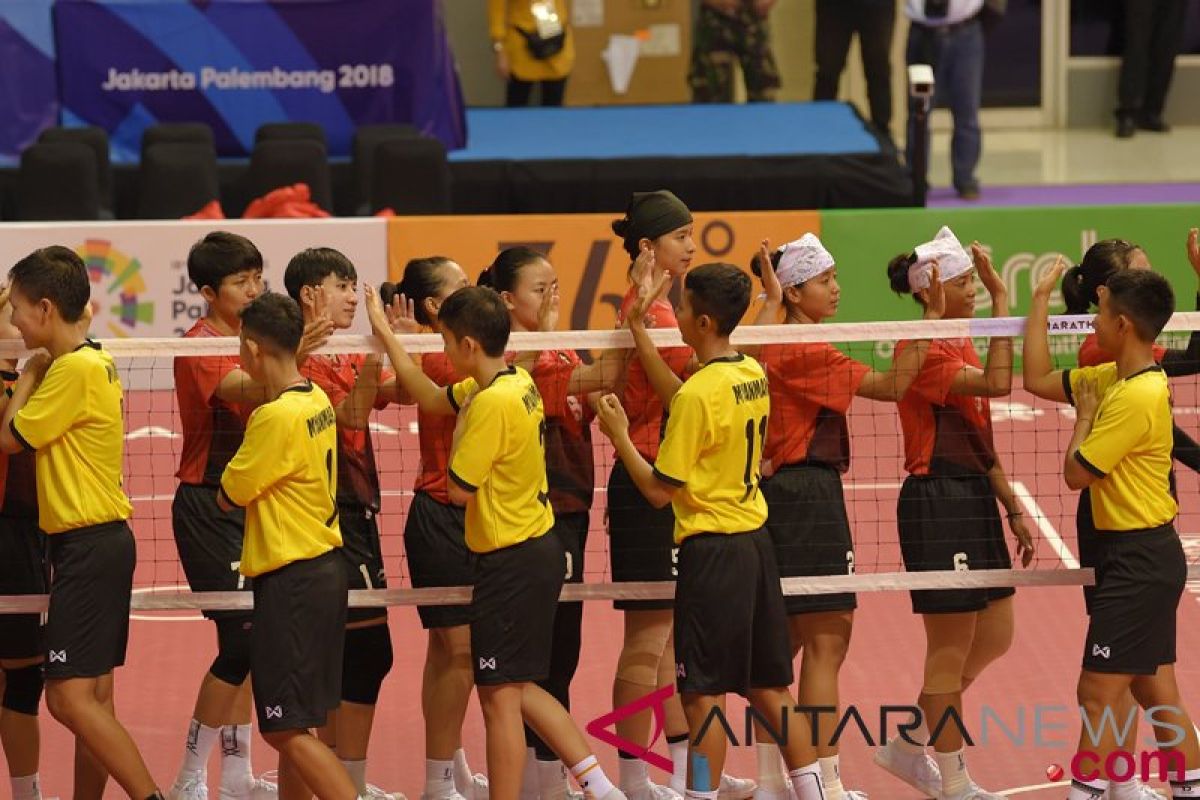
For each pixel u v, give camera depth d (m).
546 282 20.75
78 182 42.09
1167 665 19.78
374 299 19.89
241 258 20.47
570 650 20.98
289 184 42.53
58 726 23.92
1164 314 19.17
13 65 44.91
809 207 45.06
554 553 19.16
